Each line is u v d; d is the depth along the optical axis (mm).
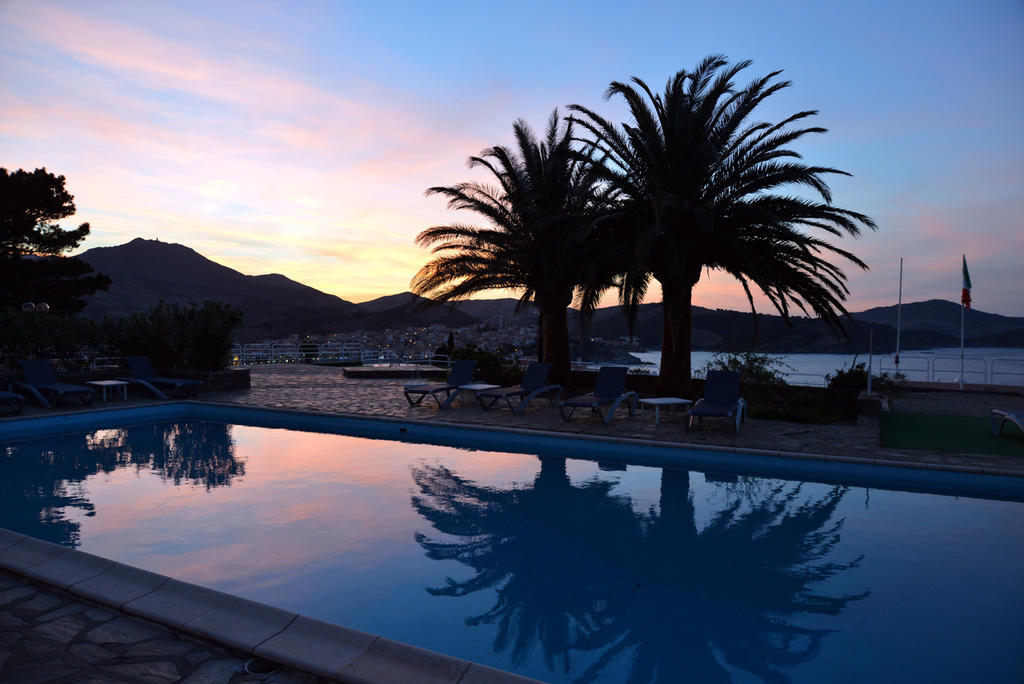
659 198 12258
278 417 13219
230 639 3301
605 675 3445
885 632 3969
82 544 5547
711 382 10977
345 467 8805
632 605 4375
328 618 4141
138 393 15570
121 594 3828
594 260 13430
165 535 5816
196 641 3377
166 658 3186
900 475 7906
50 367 13914
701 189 13859
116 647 3287
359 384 19312
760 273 12500
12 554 4445
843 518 6449
